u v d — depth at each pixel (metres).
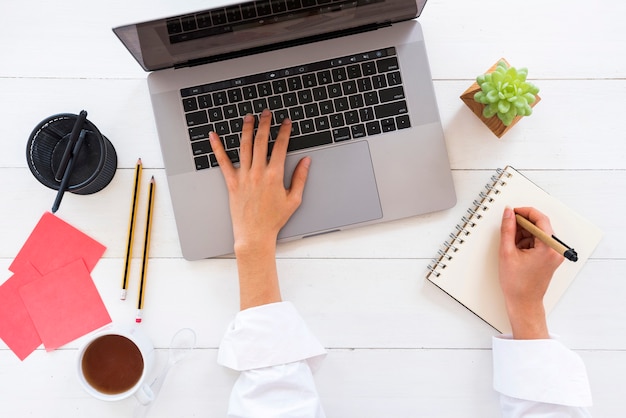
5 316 0.77
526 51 0.79
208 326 0.77
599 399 0.78
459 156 0.78
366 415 0.77
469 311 0.77
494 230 0.77
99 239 0.78
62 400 0.77
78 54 0.78
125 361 0.73
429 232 0.78
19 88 0.78
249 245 0.72
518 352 0.72
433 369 0.78
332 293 0.78
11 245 0.77
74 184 0.73
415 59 0.74
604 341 0.78
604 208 0.79
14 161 0.78
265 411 0.67
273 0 0.63
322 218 0.75
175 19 0.63
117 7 0.78
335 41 0.74
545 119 0.79
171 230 0.77
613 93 0.78
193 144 0.74
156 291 0.77
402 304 0.78
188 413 0.77
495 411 0.77
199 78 0.74
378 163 0.75
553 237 0.70
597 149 0.79
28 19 0.78
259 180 0.72
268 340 0.69
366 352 0.77
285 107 0.74
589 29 0.78
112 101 0.78
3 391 0.76
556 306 0.78
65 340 0.77
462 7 0.79
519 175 0.77
